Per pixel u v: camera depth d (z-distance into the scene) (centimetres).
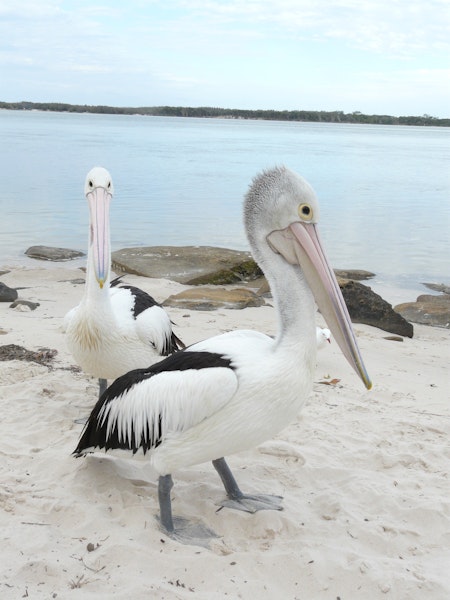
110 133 4609
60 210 1083
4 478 228
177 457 198
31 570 179
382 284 700
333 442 271
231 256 708
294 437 274
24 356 349
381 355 419
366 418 296
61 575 180
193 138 4312
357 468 252
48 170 1698
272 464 253
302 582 186
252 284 668
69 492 220
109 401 211
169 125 8750
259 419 193
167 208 1173
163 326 279
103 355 271
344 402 317
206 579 184
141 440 202
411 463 257
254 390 192
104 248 265
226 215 1116
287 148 3375
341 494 233
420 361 414
